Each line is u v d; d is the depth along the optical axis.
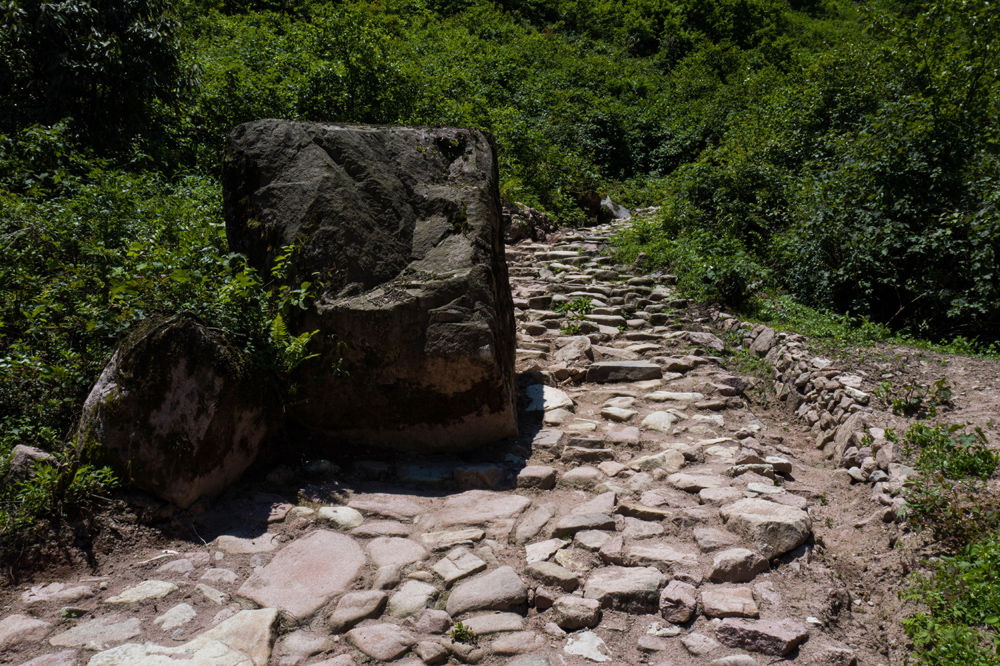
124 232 5.99
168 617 2.86
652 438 4.84
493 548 3.44
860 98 11.91
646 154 21.19
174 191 8.01
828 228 8.09
